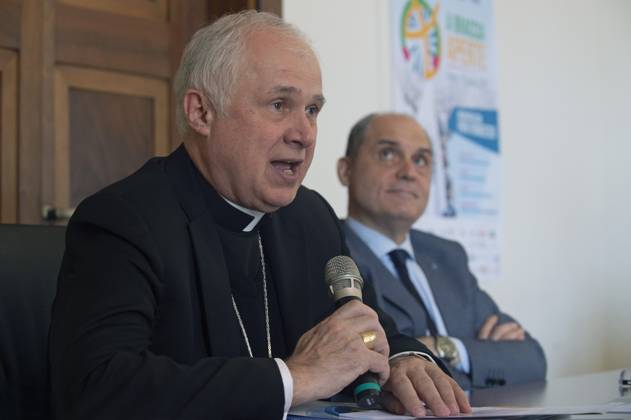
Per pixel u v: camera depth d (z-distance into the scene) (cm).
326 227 261
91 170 383
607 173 659
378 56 488
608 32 670
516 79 589
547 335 600
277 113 216
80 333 182
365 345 193
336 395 228
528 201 591
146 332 188
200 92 220
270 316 237
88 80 385
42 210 366
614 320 655
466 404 204
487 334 379
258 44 215
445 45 532
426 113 516
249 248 233
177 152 231
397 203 370
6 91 361
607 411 183
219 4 422
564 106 627
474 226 546
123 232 196
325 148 456
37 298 217
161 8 412
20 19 366
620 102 675
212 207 226
